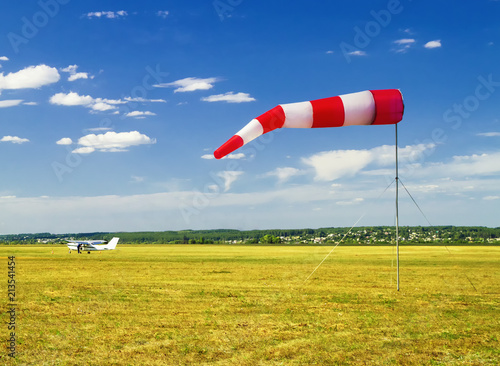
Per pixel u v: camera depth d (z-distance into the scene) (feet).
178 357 35.65
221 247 382.42
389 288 75.05
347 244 429.38
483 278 92.27
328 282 84.23
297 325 46.83
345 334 42.88
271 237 550.36
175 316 51.57
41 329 44.73
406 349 37.83
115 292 70.90
